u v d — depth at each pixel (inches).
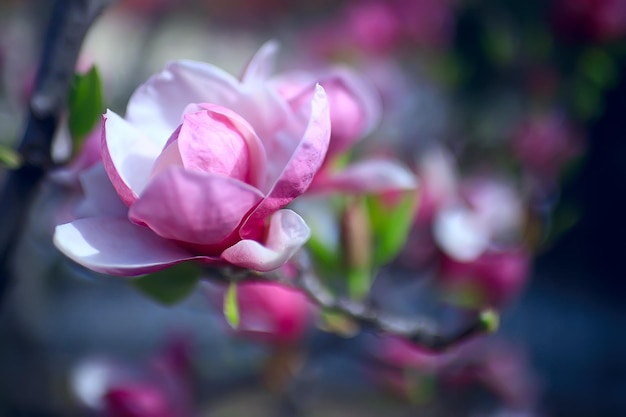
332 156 43.2
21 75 77.9
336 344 58.0
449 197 60.6
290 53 156.8
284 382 54.1
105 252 37.1
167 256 37.2
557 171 86.6
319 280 47.0
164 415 52.3
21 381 89.8
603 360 137.3
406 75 106.5
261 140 38.3
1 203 41.3
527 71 87.9
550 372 134.1
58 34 40.8
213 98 38.5
